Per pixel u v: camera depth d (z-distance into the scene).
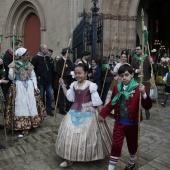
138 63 5.98
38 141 4.33
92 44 6.93
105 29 10.23
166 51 15.15
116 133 3.07
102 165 3.43
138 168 3.06
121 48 10.52
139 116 2.88
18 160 3.58
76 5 11.46
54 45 14.89
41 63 5.89
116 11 10.34
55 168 3.35
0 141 4.32
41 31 16.66
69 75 6.25
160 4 14.64
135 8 10.38
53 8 14.95
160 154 3.82
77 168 3.34
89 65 6.65
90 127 3.26
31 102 4.72
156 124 5.41
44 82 5.94
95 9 6.87
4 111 4.79
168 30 15.20
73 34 11.17
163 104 7.28
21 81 4.68
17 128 4.53
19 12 18.52
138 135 2.91
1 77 5.27
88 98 3.38
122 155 3.77
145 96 2.95
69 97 3.56
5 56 4.85
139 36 13.28
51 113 6.13
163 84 10.25
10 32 18.80
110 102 3.16
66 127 3.30
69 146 3.19
